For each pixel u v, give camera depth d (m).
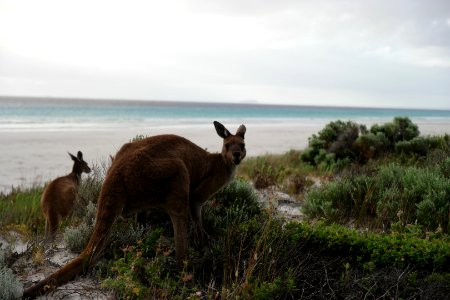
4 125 38.31
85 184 6.40
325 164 12.10
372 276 3.93
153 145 4.45
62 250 4.82
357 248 4.48
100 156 19.36
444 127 48.16
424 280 3.86
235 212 5.38
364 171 9.55
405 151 12.12
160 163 4.29
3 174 14.46
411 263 4.23
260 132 39.47
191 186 4.94
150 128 38.81
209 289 3.87
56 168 16.16
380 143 12.58
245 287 3.63
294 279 3.98
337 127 14.30
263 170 10.18
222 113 92.56
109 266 4.21
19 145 22.67
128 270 3.87
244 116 83.31
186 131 36.47
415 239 4.59
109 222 4.12
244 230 4.68
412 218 6.26
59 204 6.23
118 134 30.94
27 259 4.56
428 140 12.34
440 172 7.81
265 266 3.99
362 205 6.69
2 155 18.78
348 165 11.79
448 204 6.13
